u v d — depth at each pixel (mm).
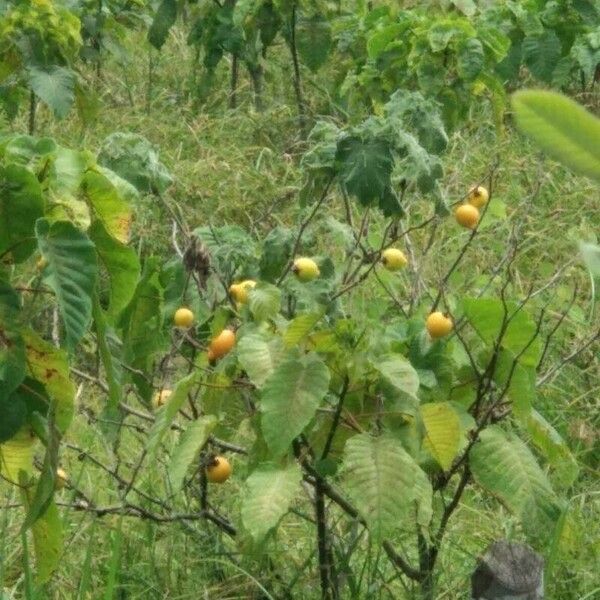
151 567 3740
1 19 6559
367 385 3189
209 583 3740
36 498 2930
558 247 6180
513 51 8086
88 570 3285
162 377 3863
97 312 2996
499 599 3143
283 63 9516
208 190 6984
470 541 4113
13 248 2822
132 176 3918
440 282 3621
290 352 3061
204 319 3654
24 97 7188
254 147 7785
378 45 7098
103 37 8398
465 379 3508
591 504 4504
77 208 2811
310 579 3686
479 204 3701
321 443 3305
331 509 4152
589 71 7988
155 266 3797
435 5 7699
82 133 7602
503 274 5707
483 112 8117
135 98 8953
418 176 3588
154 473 4309
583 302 5715
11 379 2766
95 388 5168
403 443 3111
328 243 5195
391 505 2928
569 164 845
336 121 8281
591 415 5102
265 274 3783
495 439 3328
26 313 2881
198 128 8031
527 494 3256
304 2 8133
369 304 4402
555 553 3268
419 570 3600
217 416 3355
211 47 8625
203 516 3723
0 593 3236
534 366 3396
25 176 2748
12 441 3033
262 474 3047
